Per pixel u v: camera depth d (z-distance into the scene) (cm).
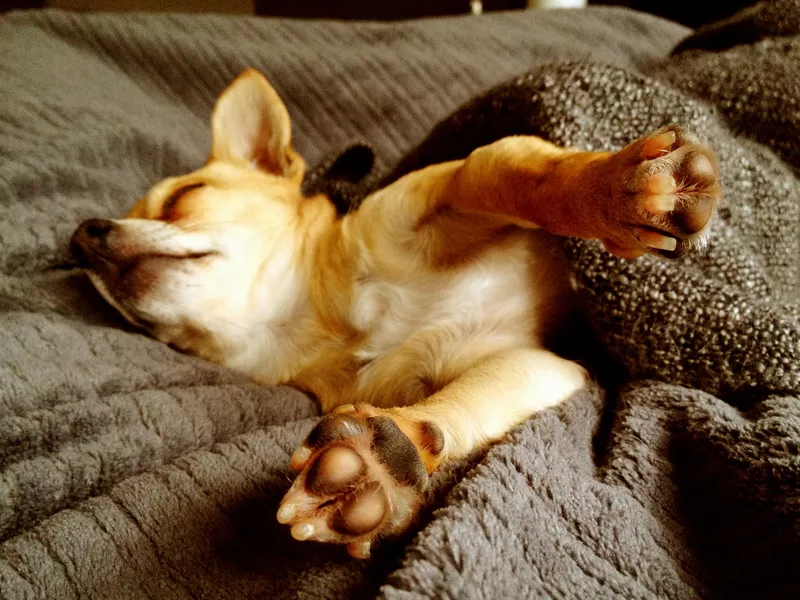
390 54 58
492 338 29
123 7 102
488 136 33
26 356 26
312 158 54
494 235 29
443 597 14
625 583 17
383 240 31
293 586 17
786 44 41
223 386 30
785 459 19
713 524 20
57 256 36
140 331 35
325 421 17
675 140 18
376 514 16
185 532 20
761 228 31
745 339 24
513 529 17
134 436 24
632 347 25
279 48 58
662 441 22
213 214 35
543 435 21
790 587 17
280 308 35
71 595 18
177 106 55
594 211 19
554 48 60
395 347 31
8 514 21
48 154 40
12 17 55
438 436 20
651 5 83
